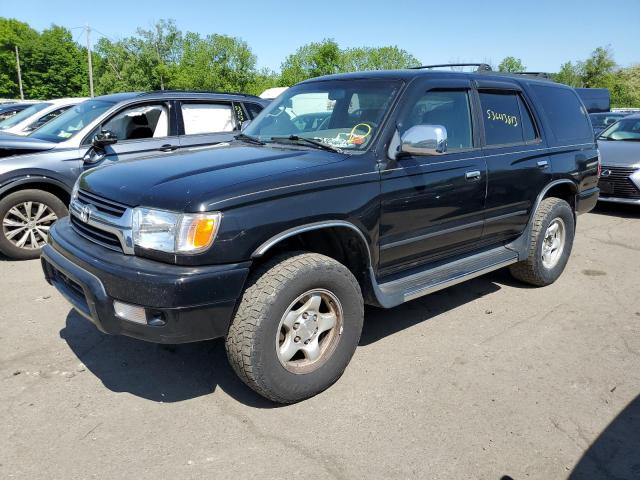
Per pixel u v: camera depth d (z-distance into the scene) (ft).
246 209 9.42
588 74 190.49
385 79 13.19
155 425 9.90
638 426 10.12
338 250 11.59
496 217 14.89
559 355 12.87
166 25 238.48
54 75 276.21
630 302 16.38
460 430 9.86
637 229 26.13
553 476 8.75
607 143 31.04
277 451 9.21
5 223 19.31
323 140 12.47
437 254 13.82
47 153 19.79
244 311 9.67
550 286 17.71
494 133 14.85
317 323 10.69
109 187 10.45
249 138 13.89
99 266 9.53
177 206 9.19
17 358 12.28
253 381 9.87
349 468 8.82
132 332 9.34
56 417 10.07
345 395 10.96
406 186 11.94
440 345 13.30
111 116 21.22
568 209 17.46
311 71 200.85
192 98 23.35
